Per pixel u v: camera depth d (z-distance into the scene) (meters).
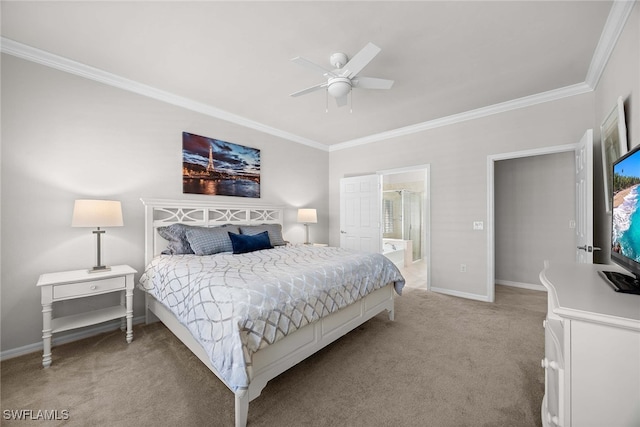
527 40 2.21
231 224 3.69
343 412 1.61
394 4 1.83
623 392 0.88
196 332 1.73
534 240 4.31
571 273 1.49
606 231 2.46
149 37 2.18
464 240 3.87
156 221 3.07
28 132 2.35
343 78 2.23
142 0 1.79
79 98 2.61
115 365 2.09
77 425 1.49
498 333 2.66
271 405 1.67
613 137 2.13
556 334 1.14
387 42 2.24
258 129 4.25
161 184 3.18
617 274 1.36
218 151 3.72
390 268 2.93
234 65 2.60
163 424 1.50
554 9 1.87
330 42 2.24
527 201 4.36
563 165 4.05
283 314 1.74
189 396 1.74
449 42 2.24
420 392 1.78
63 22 2.01
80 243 2.62
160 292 2.39
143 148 3.04
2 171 2.24
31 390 1.79
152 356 2.23
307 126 4.36
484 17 1.95
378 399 1.72
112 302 2.79
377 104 3.50
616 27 1.98
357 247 5.05
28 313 2.34
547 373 1.34
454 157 3.94
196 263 2.44
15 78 2.29
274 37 2.18
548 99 3.20
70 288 2.19
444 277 4.05
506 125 3.51
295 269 2.20
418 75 2.78
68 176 2.55
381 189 4.80
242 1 1.80
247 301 1.60
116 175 2.84
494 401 1.68
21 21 1.99
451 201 3.97
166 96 3.18
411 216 7.63
